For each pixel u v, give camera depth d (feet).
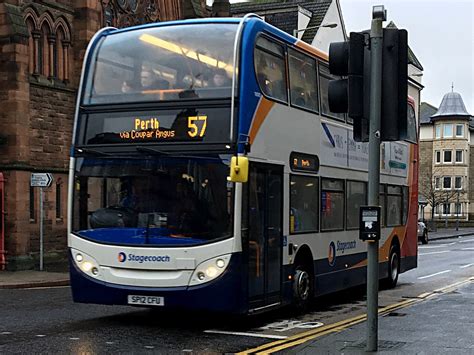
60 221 74.02
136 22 88.53
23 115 67.87
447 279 65.87
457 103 277.64
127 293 32.58
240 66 32.60
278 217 35.99
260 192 33.88
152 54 34.09
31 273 63.36
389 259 55.21
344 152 45.57
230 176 31.22
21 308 41.65
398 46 25.04
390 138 25.07
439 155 278.26
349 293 53.21
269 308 34.86
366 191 49.34
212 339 31.76
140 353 28.27
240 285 31.53
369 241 25.57
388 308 42.37
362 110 25.26
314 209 40.75
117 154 33.42
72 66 76.89
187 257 31.63
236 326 35.60
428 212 276.00
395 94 25.05
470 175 285.84
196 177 32.09
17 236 66.69
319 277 41.32
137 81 33.91
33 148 70.90
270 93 35.29
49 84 72.95
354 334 31.71
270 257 35.01
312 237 40.32
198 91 32.73
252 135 32.96
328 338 30.63
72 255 33.78
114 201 33.22
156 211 32.45
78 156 34.12
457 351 27.35
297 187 38.45
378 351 26.63
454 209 275.39
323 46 136.98
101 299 33.12
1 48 67.46
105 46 35.27
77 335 32.14
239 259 31.48
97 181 33.58
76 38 77.10
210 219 31.65
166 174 32.53
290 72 38.11
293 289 38.24
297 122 38.52
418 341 29.76
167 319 37.45
